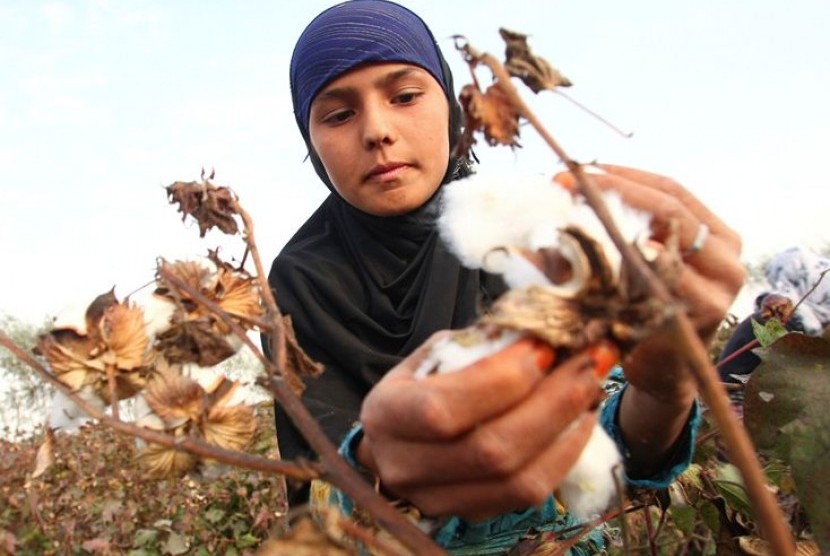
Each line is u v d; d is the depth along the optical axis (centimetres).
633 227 68
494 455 57
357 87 137
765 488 49
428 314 141
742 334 260
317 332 146
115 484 422
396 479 63
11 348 73
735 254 71
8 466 433
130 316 75
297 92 164
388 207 140
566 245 56
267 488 376
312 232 175
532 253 67
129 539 374
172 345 76
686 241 69
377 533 76
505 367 56
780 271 329
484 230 72
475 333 63
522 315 55
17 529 355
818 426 88
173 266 79
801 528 133
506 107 60
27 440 523
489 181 75
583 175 53
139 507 394
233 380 78
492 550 109
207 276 79
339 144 139
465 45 56
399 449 61
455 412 56
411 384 59
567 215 69
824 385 90
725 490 133
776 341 93
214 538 364
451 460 59
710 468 144
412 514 79
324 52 139
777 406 91
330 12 148
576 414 58
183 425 74
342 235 161
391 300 151
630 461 107
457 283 145
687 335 49
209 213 81
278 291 157
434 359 63
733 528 133
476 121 60
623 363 84
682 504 139
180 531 362
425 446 60
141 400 75
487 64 55
